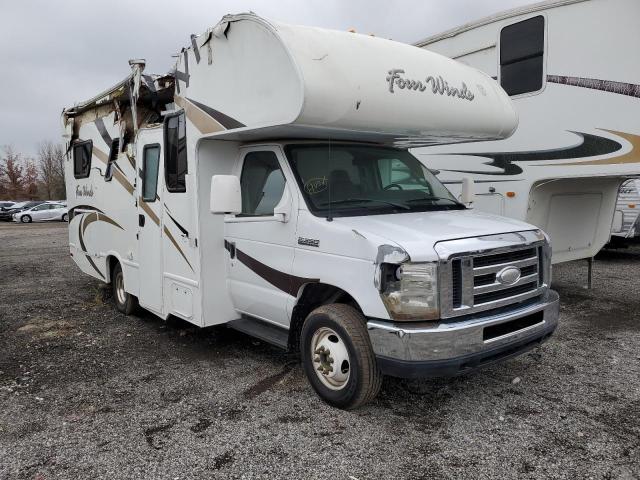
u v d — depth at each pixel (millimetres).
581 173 6551
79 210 8305
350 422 3990
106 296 8484
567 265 10555
